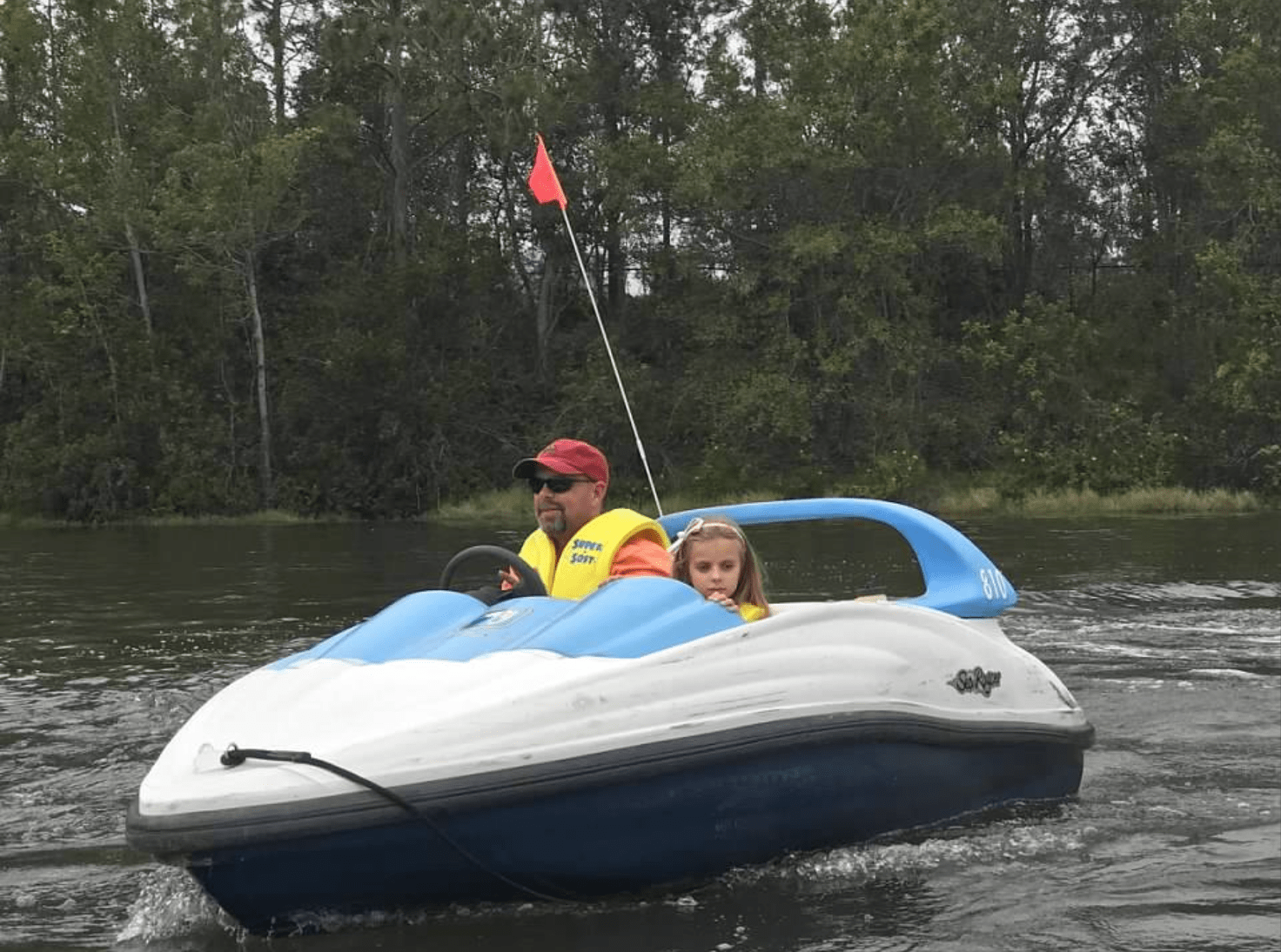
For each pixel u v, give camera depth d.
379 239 42.03
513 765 3.68
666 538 5.02
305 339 37.84
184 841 3.47
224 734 3.81
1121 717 6.40
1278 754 5.66
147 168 37.78
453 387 36.59
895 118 37.59
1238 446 34.06
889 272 36.94
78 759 5.75
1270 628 9.30
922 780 4.50
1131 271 45.38
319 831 3.50
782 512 5.52
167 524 33.66
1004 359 36.41
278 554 18.84
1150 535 19.47
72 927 3.78
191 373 38.34
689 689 4.00
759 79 41.00
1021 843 4.43
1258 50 38.16
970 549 5.08
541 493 5.04
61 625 10.24
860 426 37.78
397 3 38.78
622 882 3.93
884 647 4.48
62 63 38.81
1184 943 3.55
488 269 38.66
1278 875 4.11
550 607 4.36
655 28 43.53
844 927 3.69
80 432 36.19
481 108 39.00
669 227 42.25
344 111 39.12
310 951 3.58
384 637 4.26
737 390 37.09
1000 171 39.47
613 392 37.19
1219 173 38.09
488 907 3.84
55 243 36.59
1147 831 4.57
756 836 4.11
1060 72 45.16
